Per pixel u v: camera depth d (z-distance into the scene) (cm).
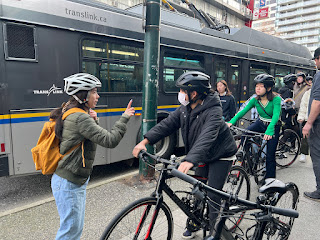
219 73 656
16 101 352
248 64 752
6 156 348
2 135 343
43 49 372
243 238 213
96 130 186
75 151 188
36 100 369
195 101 216
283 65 912
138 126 500
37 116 370
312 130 361
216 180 228
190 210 219
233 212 195
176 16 582
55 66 385
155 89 400
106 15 440
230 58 687
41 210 333
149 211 199
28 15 356
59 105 390
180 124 232
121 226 187
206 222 221
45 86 376
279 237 232
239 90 727
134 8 577
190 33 578
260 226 192
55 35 383
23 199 390
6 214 320
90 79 197
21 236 278
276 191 195
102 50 438
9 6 341
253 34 789
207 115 211
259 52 789
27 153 364
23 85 357
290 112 521
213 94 219
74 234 194
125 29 464
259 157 392
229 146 227
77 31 405
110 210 334
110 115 456
